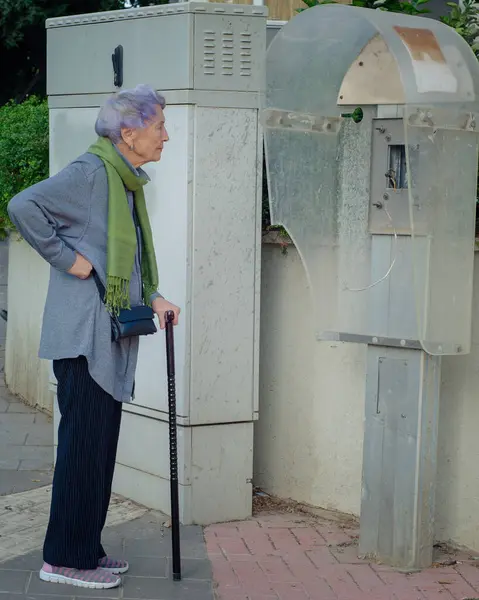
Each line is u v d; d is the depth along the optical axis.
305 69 4.77
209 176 5.07
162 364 5.25
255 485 5.82
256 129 5.16
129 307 4.23
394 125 4.61
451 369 4.98
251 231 5.21
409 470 4.67
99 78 5.46
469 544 4.99
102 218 4.21
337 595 4.45
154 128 4.25
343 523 5.34
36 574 4.52
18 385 8.24
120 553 4.83
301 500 5.64
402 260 4.61
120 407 4.47
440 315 4.47
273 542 5.06
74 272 4.15
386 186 4.64
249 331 5.26
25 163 7.78
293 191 4.82
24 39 14.84
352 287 4.82
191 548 4.93
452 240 4.48
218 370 5.20
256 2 8.02
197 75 4.99
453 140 4.45
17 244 8.24
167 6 5.04
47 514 5.31
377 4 5.69
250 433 5.35
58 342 4.22
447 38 4.46
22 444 6.77
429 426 4.64
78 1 14.48
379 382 4.73
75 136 5.66
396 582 4.60
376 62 4.66
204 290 5.12
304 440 5.60
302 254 4.89
